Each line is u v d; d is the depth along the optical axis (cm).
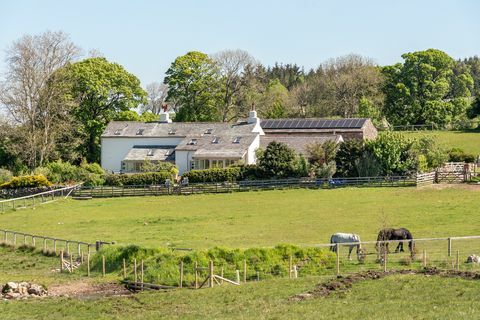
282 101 15688
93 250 6091
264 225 7056
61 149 11675
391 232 5344
